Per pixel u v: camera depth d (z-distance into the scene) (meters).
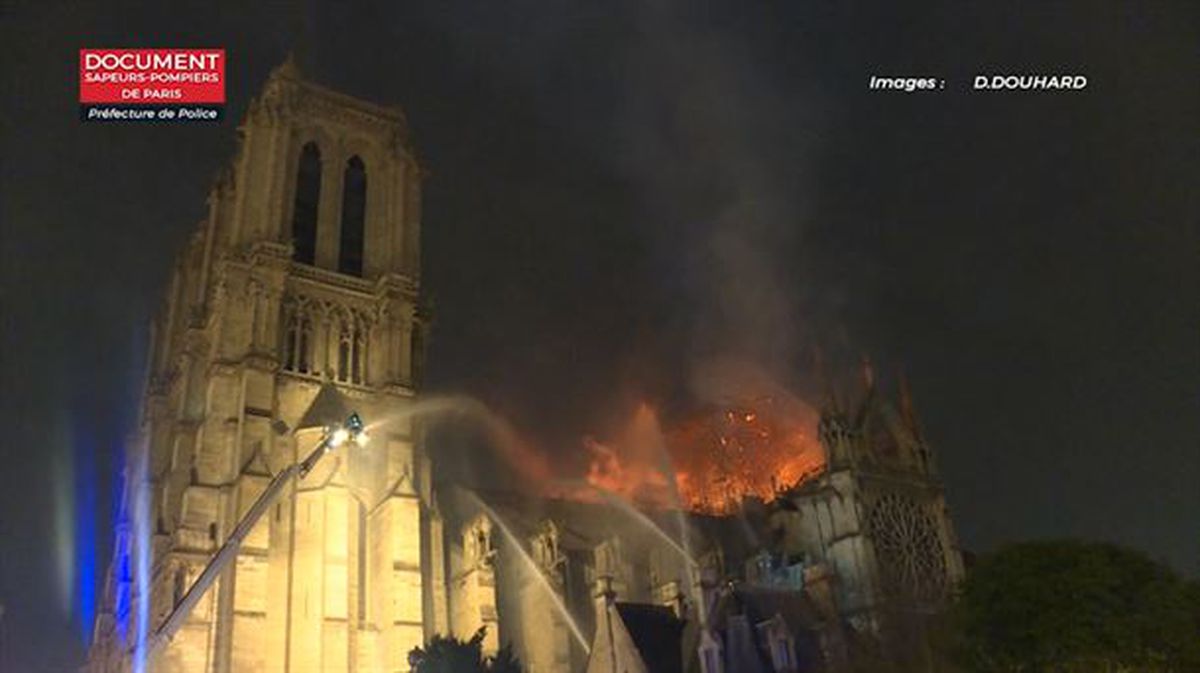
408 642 66.06
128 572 81.62
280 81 87.12
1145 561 34.28
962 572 83.94
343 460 71.31
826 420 88.50
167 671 59.06
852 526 81.38
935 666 61.91
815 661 61.31
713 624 60.41
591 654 60.03
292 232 82.50
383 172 91.00
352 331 80.44
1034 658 33.09
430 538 74.19
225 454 69.00
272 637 63.66
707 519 91.88
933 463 90.50
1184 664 31.67
